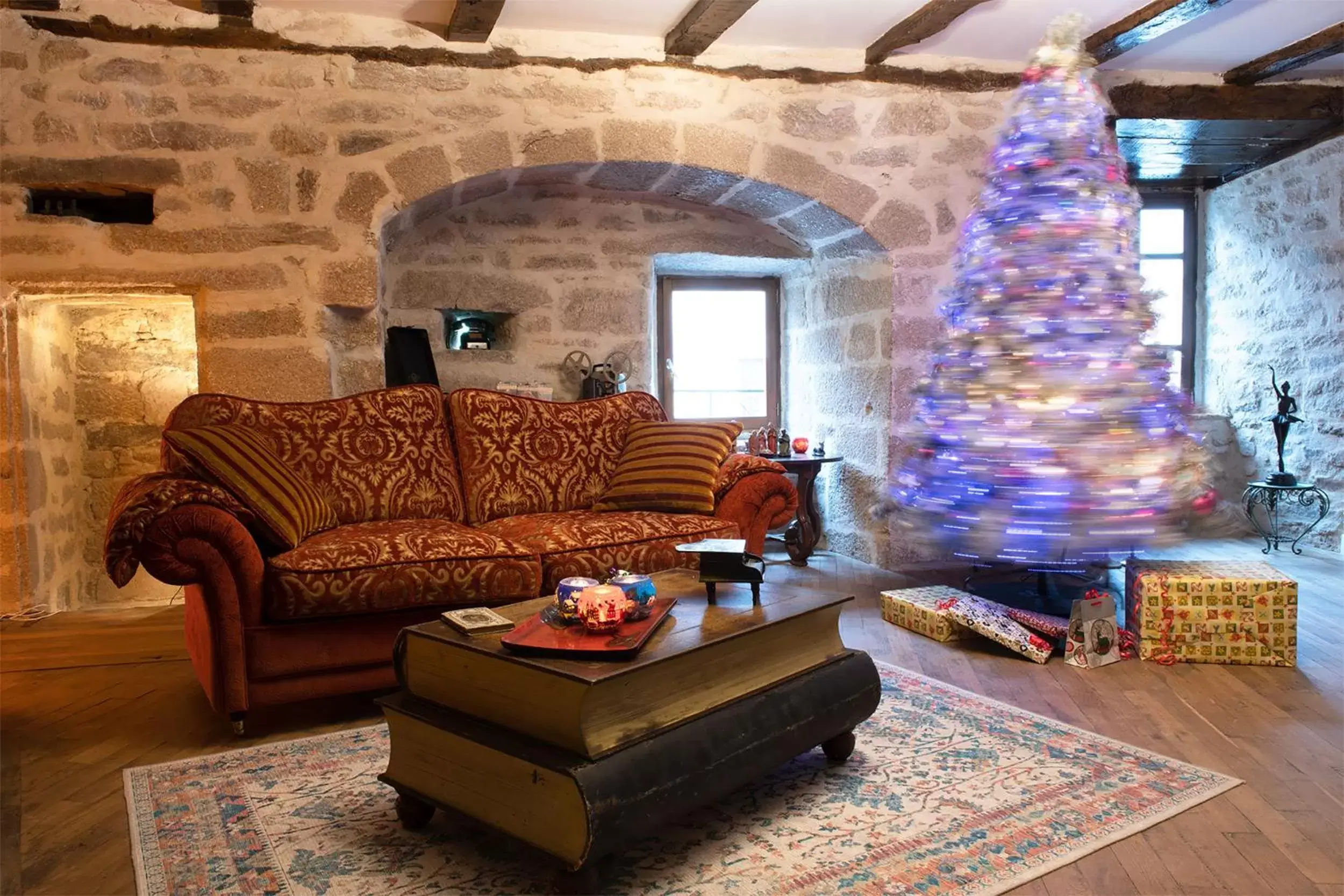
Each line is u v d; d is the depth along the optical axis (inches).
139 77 138.6
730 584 89.0
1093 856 66.7
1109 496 120.6
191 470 94.3
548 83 152.1
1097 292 126.8
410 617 99.3
